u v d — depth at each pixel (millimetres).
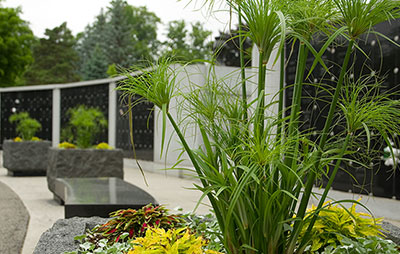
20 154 12000
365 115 1877
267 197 1800
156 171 12828
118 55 44406
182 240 1817
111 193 4906
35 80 48156
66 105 18297
